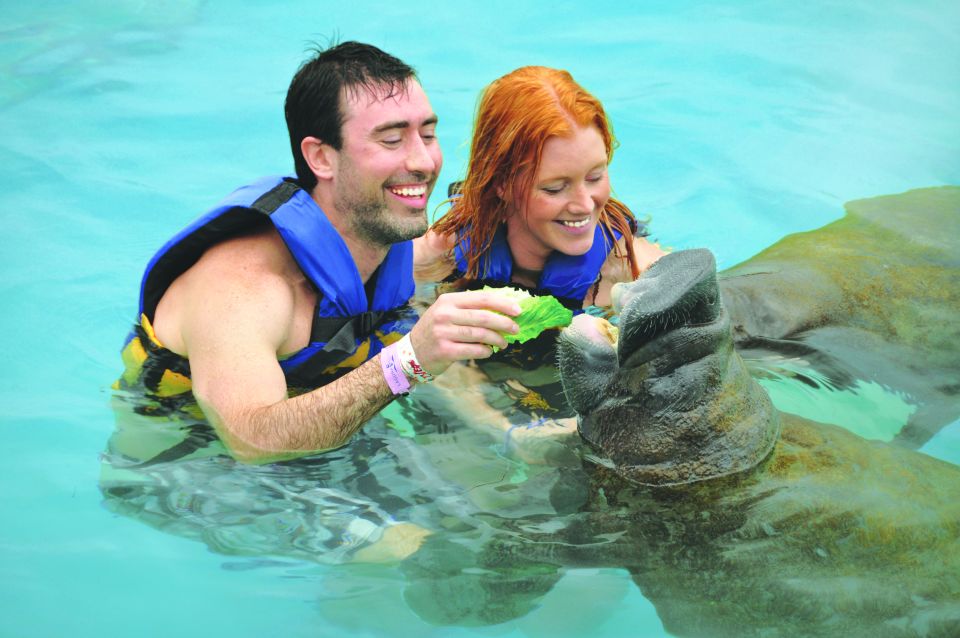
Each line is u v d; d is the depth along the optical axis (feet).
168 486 10.52
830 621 8.32
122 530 10.15
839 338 12.48
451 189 14.55
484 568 9.30
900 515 8.91
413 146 11.55
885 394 11.61
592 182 12.46
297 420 10.27
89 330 14.30
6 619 8.99
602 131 12.52
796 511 8.89
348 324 11.84
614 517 9.25
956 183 18.66
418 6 25.40
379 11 25.09
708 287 8.61
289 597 9.27
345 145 11.43
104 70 22.11
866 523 8.84
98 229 16.83
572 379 9.60
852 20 25.41
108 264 15.94
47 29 23.81
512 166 12.45
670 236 17.03
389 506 9.96
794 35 24.61
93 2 25.29
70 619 9.03
